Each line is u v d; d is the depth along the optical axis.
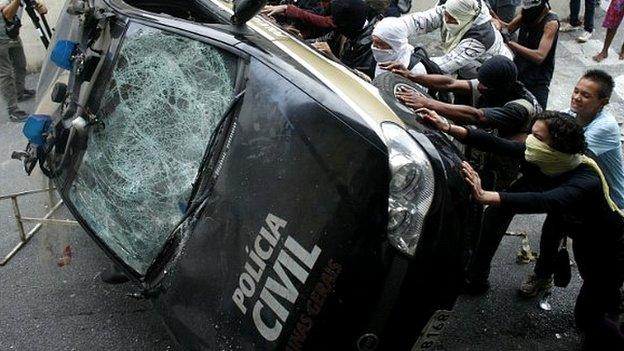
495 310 3.34
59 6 5.81
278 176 2.14
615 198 3.00
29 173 3.16
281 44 2.56
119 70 2.71
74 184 2.80
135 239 2.54
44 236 3.64
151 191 2.54
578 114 2.95
